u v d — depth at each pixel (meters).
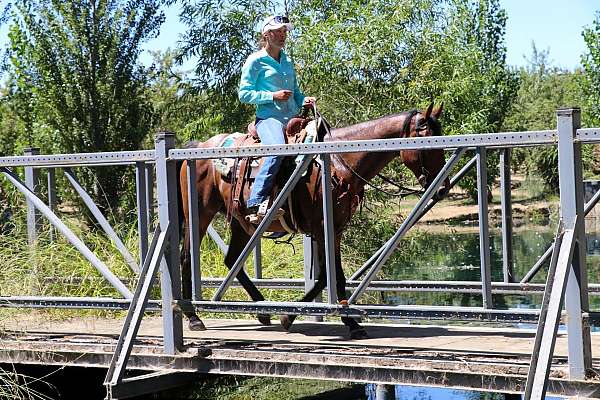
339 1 15.18
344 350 6.04
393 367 5.55
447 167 5.48
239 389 8.35
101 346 6.75
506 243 7.30
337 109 14.80
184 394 7.68
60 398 7.63
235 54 16.16
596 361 5.39
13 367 6.99
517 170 38.38
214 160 7.42
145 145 20.00
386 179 6.88
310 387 8.53
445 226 27.88
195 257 6.47
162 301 6.46
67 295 8.98
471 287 7.54
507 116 34.88
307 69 14.41
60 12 18.25
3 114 19.88
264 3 16.06
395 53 14.65
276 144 6.28
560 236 5.01
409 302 14.23
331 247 6.03
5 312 8.38
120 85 18.39
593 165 33.16
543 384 4.75
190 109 17.14
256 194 6.91
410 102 14.62
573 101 40.94
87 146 18.44
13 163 7.12
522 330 6.86
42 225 9.16
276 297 10.41
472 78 15.02
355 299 5.91
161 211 6.46
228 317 9.31
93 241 9.80
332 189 6.72
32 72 18.33
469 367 5.34
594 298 14.52
